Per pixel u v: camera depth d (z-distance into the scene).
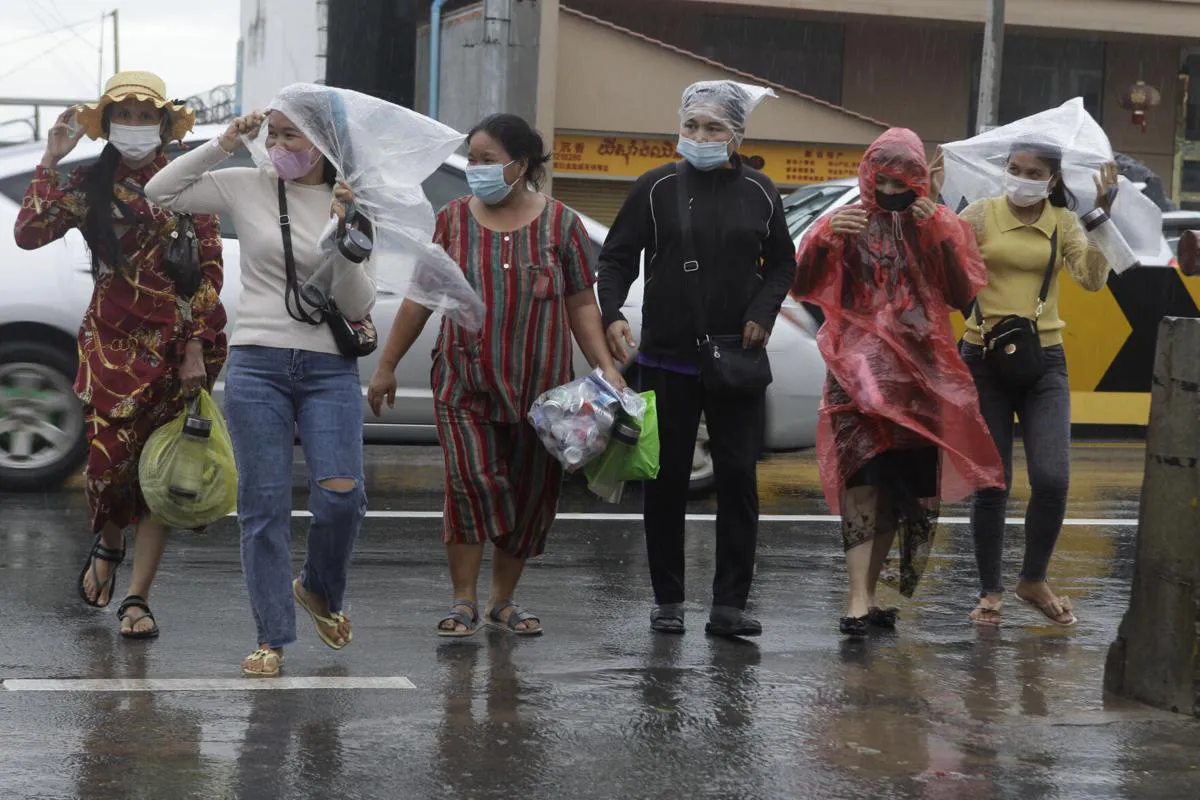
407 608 6.02
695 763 4.18
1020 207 6.06
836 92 27.08
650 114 23.88
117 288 5.34
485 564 6.98
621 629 5.79
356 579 6.54
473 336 5.43
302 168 4.83
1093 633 6.01
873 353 5.77
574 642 5.55
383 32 23.08
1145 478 4.91
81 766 4.00
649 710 4.67
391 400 5.59
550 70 23.00
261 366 4.86
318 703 4.64
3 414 8.11
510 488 5.52
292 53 31.27
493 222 5.52
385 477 9.52
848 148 24.31
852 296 5.86
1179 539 4.76
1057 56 27.48
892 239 5.80
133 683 4.79
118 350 5.33
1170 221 11.52
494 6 19.41
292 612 4.98
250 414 4.86
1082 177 6.06
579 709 4.66
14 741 4.18
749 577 5.75
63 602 5.89
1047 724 4.62
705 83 5.62
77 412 8.19
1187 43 27.41
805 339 8.80
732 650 5.51
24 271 8.03
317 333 4.88
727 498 5.71
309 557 5.04
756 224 5.63
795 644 5.64
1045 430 6.09
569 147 23.59
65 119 5.24
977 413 5.80
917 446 5.87
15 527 7.33
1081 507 9.22
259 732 4.33
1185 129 27.95
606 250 5.74
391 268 5.09
